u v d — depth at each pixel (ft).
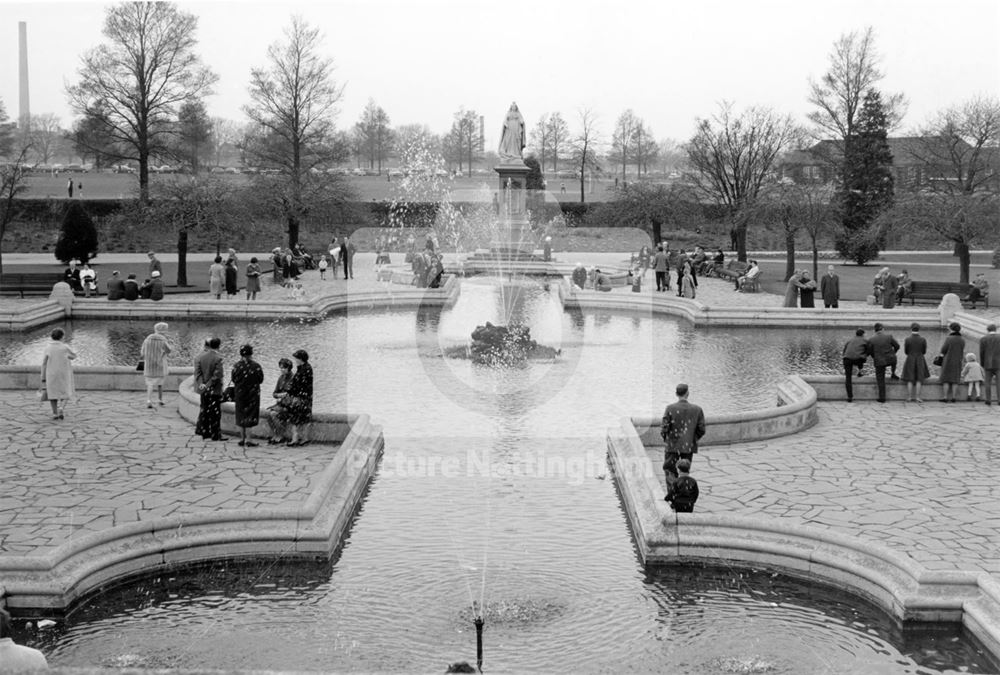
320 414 72.43
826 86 244.22
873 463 68.54
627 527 58.59
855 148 230.07
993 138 215.51
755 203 183.62
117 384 88.84
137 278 171.94
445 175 370.12
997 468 67.41
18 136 362.12
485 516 59.98
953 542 53.88
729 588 51.13
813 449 72.02
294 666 42.52
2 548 51.57
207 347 72.84
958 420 80.64
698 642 45.09
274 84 225.15
